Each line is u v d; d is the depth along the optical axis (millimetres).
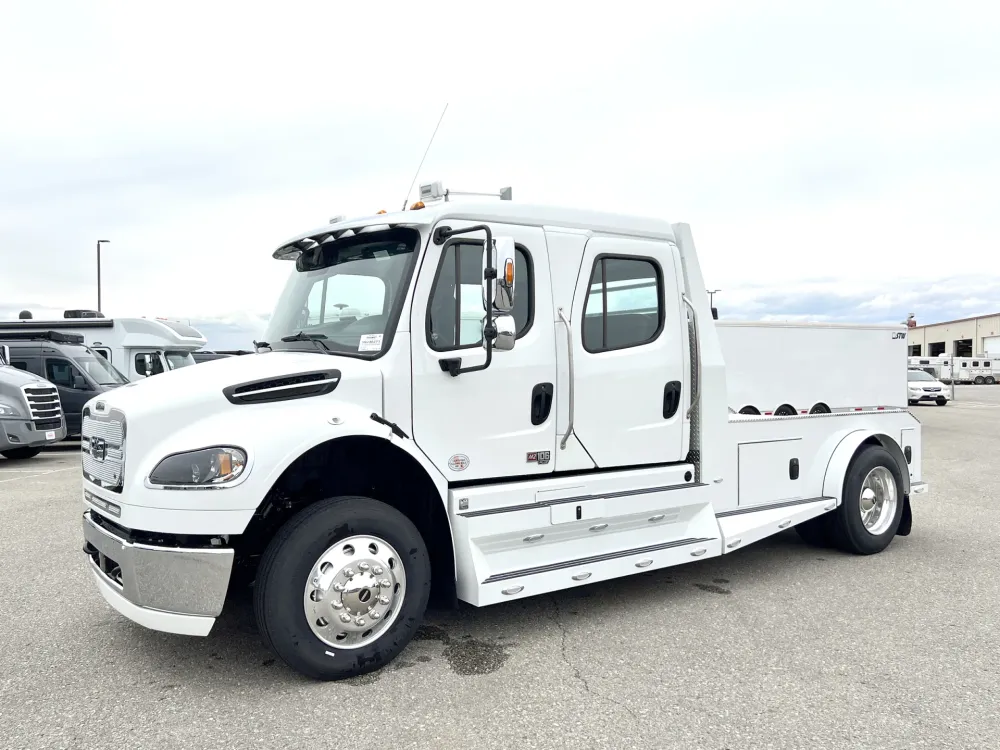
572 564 4203
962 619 4395
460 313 3959
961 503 8148
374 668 3607
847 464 5750
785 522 5324
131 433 3334
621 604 4699
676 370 4859
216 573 3285
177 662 3775
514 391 4117
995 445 14039
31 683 3537
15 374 12492
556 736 2996
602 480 4453
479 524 3908
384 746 2928
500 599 3867
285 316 4426
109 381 15836
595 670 3652
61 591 4988
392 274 3896
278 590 3352
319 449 3660
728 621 4367
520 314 4184
